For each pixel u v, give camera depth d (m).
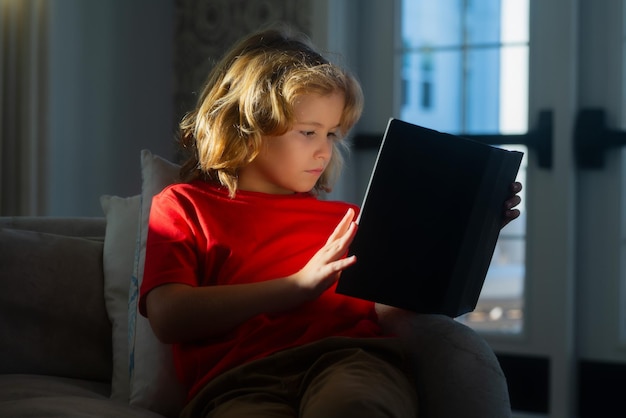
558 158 2.86
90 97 2.92
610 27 2.88
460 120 3.03
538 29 2.90
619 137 2.84
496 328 3.00
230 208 1.48
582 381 2.94
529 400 2.94
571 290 2.89
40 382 1.52
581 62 2.93
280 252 1.47
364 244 1.32
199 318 1.33
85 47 2.89
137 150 3.16
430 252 1.36
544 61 2.89
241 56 1.52
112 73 3.02
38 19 2.62
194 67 3.28
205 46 3.25
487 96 2.99
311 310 1.44
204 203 1.47
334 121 1.47
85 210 2.91
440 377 1.32
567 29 2.85
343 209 1.55
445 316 1.41
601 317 2.92
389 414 1.11
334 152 1.68
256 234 1.46
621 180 2.88
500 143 2.94
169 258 1.39
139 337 1.54
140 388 1.49
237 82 1.49
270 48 1.53
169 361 1.49
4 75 2.58
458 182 1.35
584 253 2.94
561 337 2.85
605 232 2.91
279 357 1.31
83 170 2.90
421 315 1.41
